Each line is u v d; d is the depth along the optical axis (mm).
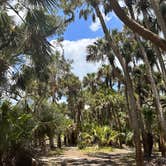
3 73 12977
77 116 60312
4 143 12766
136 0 18797
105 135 43688
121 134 43281
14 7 11016
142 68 34750
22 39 11211
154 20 18500
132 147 43156
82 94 60969
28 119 14141
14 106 13703
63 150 40094
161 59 20000
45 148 34625
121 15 7449
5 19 11523
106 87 52500
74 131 54656
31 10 9250
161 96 29156
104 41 26578
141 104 34500
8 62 12664
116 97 50188
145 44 25297
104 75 44594
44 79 14125
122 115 47656
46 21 9703
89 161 27469
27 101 22141
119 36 29078
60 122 29344
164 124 19094
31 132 14406
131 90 21438
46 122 26297
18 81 13844
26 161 13867
